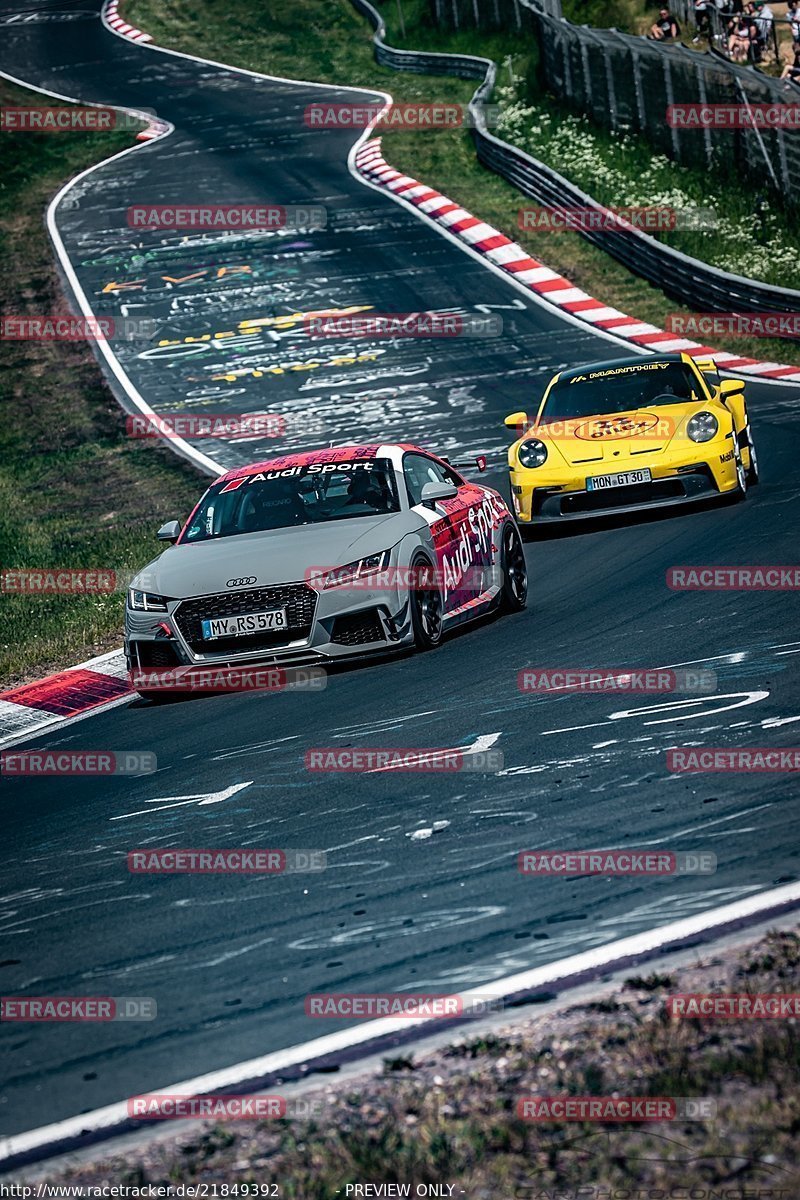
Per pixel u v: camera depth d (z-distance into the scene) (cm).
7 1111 1545
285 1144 1350
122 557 5962
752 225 10644
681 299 9938
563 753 2592
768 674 2930
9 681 4244
